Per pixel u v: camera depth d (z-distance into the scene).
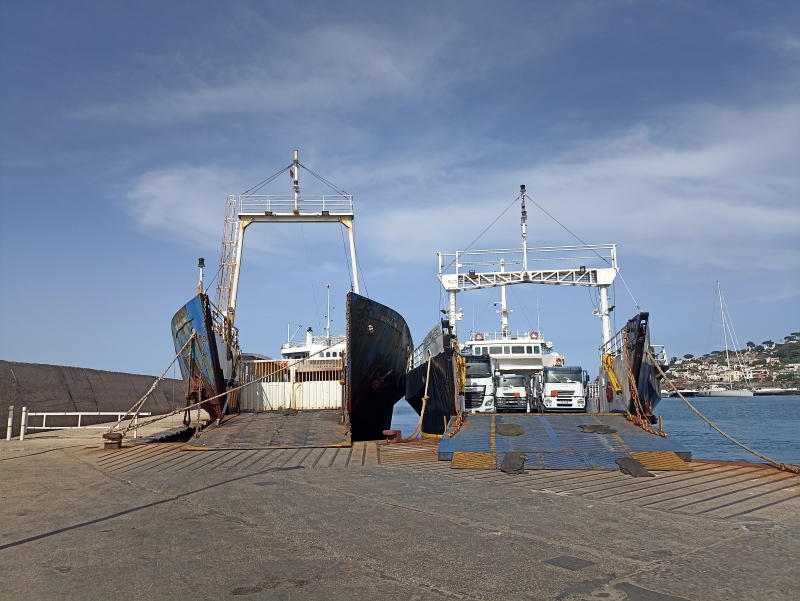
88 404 29.84
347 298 20.06
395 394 25.86
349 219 25.80
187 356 22.03
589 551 6.95
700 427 48.19
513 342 33.66
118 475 13.20
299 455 15.91
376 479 12.30
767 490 10.72
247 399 23.89
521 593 5.61
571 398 25.66
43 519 8.91
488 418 19.34
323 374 24.58
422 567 6.41
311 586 5.85
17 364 25.72
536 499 10.09
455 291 29.73
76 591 5.77
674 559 6.62
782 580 5.93
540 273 28.89
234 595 5.62
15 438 21.58
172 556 6.90
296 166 25.89
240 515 9.00
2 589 5.84
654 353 20.09
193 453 16.44
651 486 11.27
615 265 28.34
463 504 9.70
